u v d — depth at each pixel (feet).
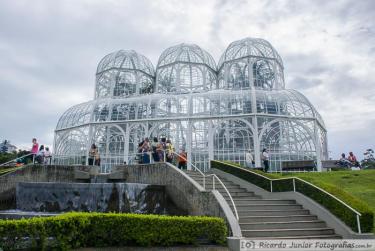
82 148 102.32
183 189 51.67
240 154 91.71
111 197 51.65
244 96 96.53
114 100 106.83
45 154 84.94
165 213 55.16
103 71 138.31
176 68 130.62
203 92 103.96
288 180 54.65
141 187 53.62
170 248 35.70
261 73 125.90
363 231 41.47
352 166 95.14
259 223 43.57
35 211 53.36
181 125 96.58
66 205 52.44
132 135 101.45
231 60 129.29
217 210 42.06
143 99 103.71
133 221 35.91
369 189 62.23
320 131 102.73
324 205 47.24
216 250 36.01
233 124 94.48
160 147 70.08
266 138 92.84
